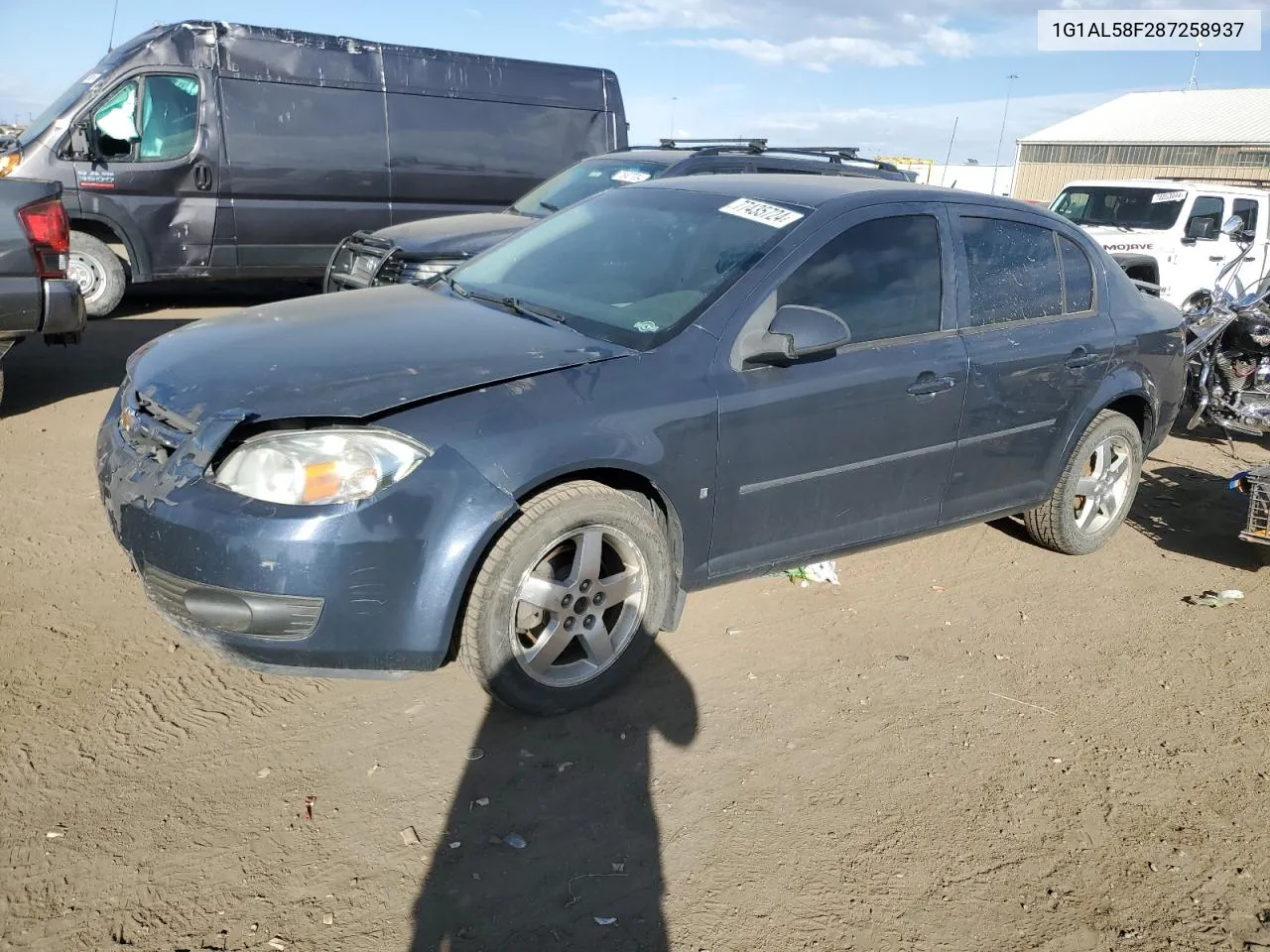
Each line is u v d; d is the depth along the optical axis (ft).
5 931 7.32
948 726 10.96
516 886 8.20
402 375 9.66
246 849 8.35
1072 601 14.46
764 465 11.32
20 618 11.59
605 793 9.41
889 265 12.60
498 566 9.55
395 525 8.91
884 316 12.43
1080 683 12.10
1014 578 15.16
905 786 9.86
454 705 10.64
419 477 9.03
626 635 10.77
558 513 9.77
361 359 9.99
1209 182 42.11
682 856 8.68
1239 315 20.65
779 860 8.71
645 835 8.91
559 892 8.17
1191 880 8.82
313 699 10.57
